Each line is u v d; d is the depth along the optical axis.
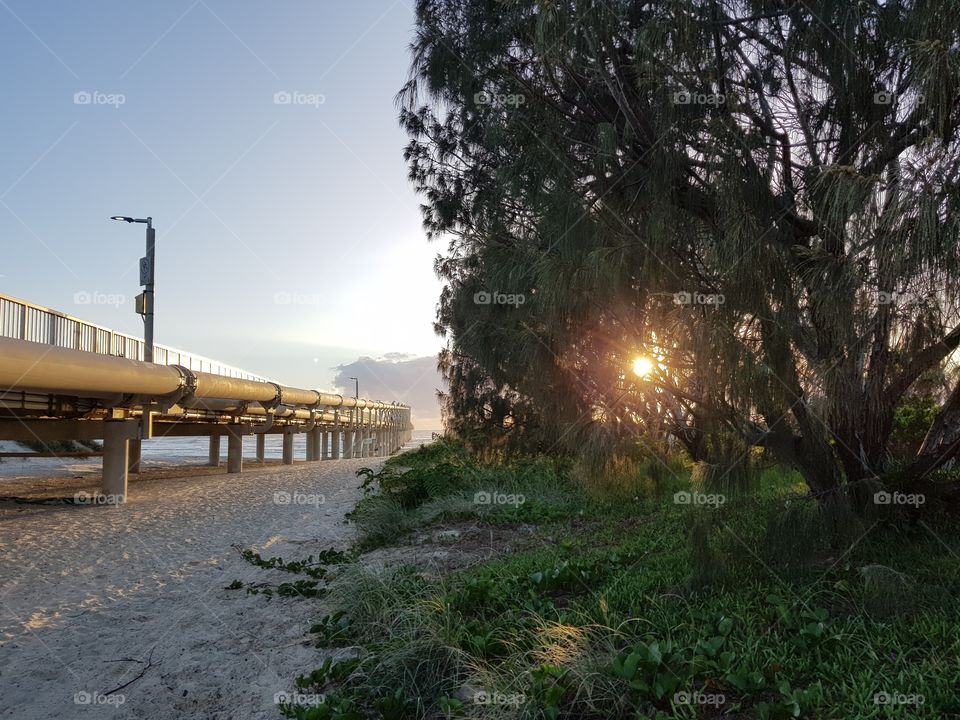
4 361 8.98
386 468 16.83
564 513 9.03
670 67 4.35
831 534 4.59
